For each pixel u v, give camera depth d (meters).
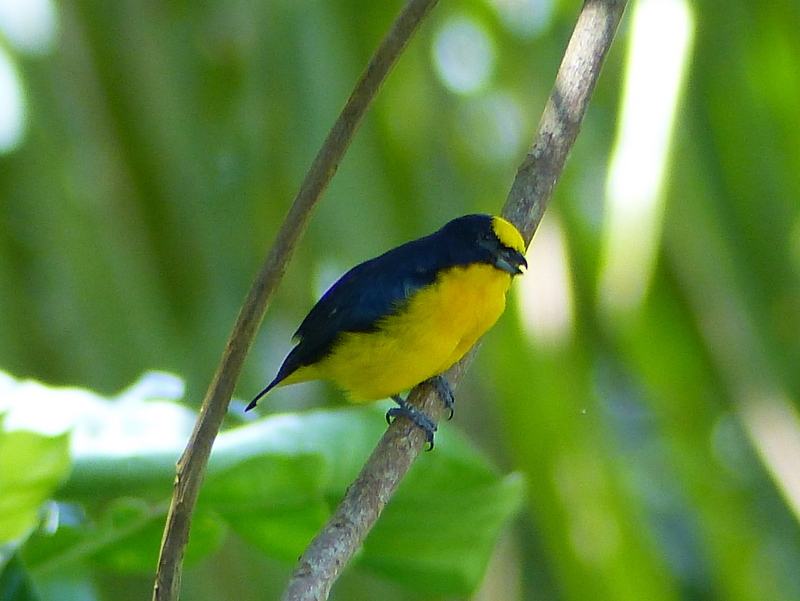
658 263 11.73
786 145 12.99
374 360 9.96
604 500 11.29
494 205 12.66
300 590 6.76
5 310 11.15
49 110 11.88
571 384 11.52
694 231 11.80
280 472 8.27
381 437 8.70
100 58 12.09
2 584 6.99
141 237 11.93
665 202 10.49
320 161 6.18
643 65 10.19
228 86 12.22
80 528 8.20
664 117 10.05
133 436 8.02
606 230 10.23
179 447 7.96
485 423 11.79
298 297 12.41
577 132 9.58
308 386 13.04
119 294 11.48
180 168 12.04
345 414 8.84
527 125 12.81
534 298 11.56
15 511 6.98
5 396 8.11
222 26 12.18
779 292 12.34
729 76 13.04
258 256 12.08
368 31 12.50
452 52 13.44
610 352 13.01
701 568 15.52
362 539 7.41
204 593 10.74
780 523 13.31
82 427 8.04
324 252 12.22
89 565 9.04
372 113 12.49
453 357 10.09
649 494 15.74
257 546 8.71
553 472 11.27
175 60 12.24
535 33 13.21
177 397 8.65
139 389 8.63
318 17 12.30
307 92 12.12
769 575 12.36
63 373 11.12
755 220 12.56
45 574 8.24
